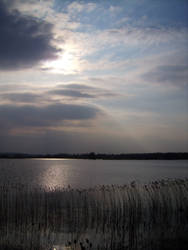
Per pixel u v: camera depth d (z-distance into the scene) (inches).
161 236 481.4
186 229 522.0
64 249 425.4
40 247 434.6
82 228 542.3
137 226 553.0
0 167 2965.1
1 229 531.5
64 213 637.3
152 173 2298.2
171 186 768.3
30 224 567.8
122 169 3021.7
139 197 671.1
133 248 423.8
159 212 630.5
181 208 647.8
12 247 432.8
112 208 637.3
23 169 2738.7
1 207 597.0
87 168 3299.7
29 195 716.0
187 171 2573.8
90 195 778.2
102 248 427.5
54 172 2399.1
